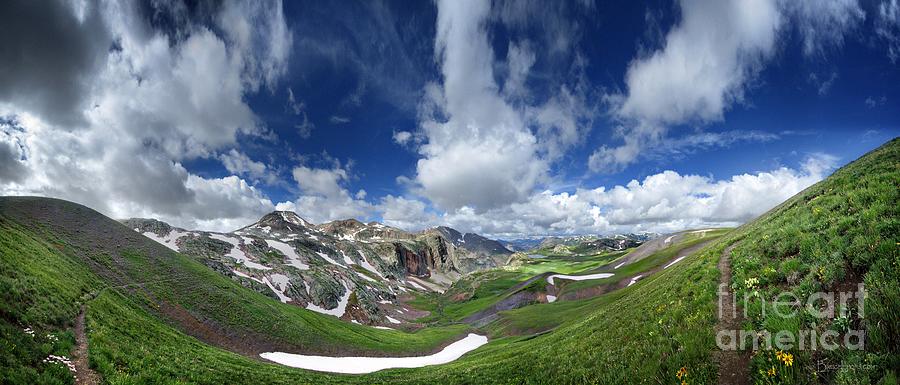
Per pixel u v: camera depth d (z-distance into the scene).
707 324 14.42
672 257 106.38
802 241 15.31
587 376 17.75
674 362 13.23
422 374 42.00
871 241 11.84
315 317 89.56
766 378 9.81
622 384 14.69
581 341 27.20
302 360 59.72
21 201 74.88
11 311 22.47
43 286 30.88
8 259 32.25
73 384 18.73
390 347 80.56
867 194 15.41
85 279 46.03
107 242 72.62
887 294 9.32
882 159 20.38
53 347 21.42
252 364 40.56
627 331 21.11
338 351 70.19
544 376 21.97
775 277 14.84
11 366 16.97
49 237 61.59
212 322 59.91
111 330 30.42
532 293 133.00
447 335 99.69
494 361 38.00
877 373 8.11
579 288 116.38
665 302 21.38
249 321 66.12
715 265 21.55
